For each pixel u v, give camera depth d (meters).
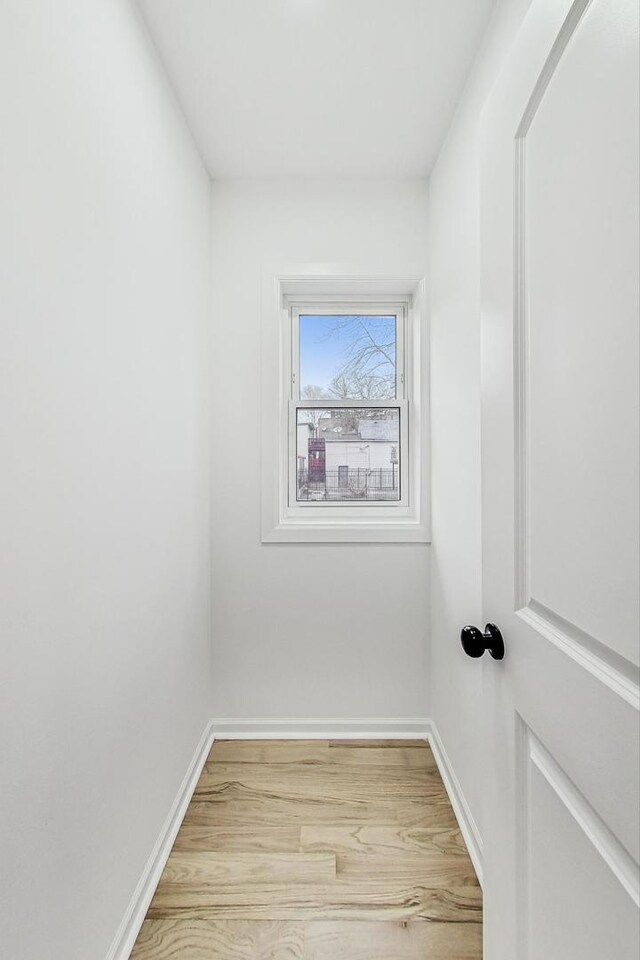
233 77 1.61
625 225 0.54
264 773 1.98
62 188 0.94
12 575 0.79
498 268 0.88
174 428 1.66
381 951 1.25
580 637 0.64
